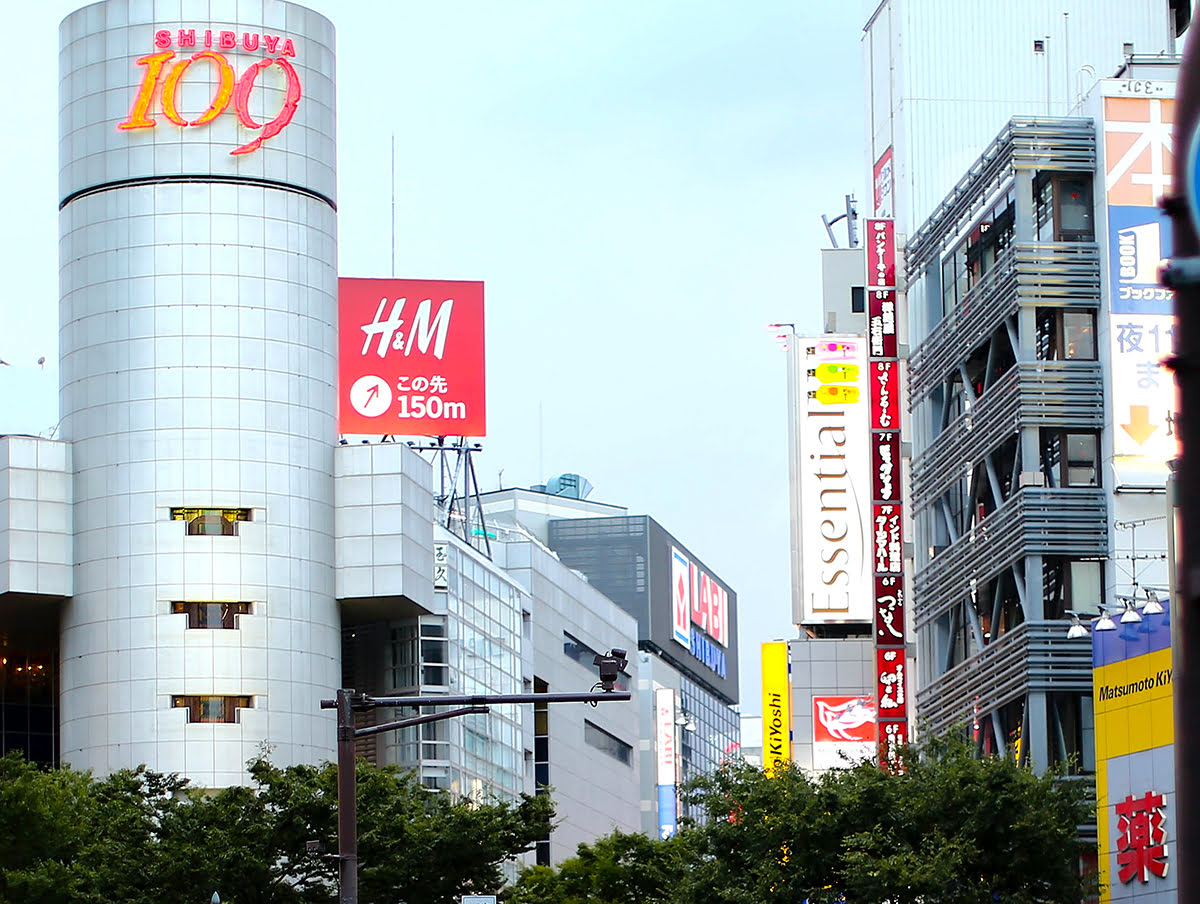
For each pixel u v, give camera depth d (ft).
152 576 419.95
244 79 435.94
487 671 483.92
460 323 484.33
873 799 219.41
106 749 415.64
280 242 433.48
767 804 227.61
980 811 212.43
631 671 653.71
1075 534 259.80
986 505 283.38
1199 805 23.89
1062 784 219.41
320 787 252.21
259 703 418.10
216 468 423.64
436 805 263.49
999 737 266.16
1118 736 233.55
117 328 428.56
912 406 316.40
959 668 281.74
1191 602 24.06
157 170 431.43
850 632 333.42
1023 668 257.14
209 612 420.36
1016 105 324.19
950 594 289.53
